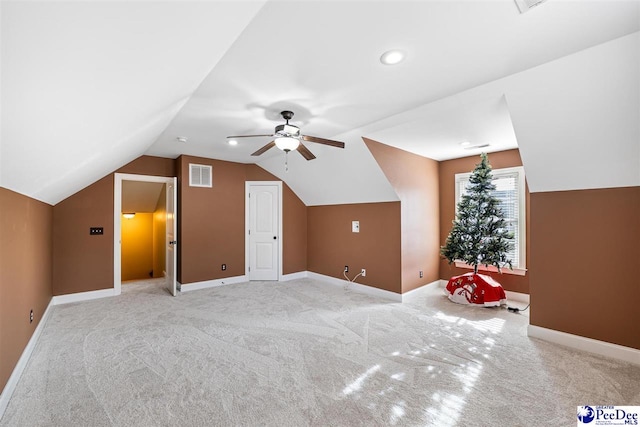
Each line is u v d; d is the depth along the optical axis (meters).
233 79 2.30
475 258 4.05
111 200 4.57
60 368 2.34
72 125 1.57
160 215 6.57
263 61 2.04
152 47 1.21
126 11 0.88
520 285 4.23
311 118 3.24
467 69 2.23
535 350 2.68
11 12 0.64
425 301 4.27
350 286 5.01
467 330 3.16
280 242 5.66
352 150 3.97
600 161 2.48
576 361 2.47
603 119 2.23
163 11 0.99
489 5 1.52
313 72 2.21
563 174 2.73
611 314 2.56
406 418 1.78
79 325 3.28
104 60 1.10
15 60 0.81
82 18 0.80
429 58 2.06
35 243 2.98
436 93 2.64
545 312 2.91
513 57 2.07
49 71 0.96
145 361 2.46
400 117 3.10
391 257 4.41
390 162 4.10
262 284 5.34
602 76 2.02
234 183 5.47
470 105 2.62
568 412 1.83
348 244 5.09
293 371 2.31
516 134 2.67
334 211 5.38
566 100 2.25
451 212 5.00
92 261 4.39
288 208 5.78
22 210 2.50
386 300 4.33
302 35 1.75
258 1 1.28
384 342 2.86
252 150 4.60
